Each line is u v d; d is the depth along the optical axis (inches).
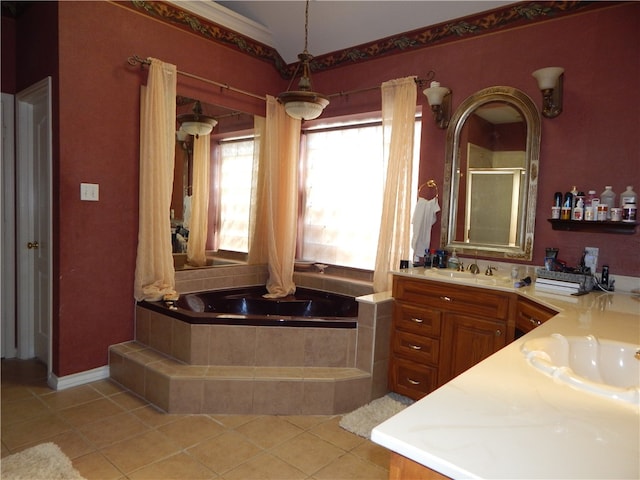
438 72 126.6
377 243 138.2
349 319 110.2
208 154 140.2
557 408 35.9
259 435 93.3
